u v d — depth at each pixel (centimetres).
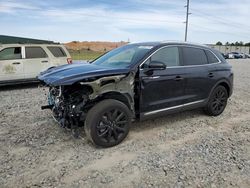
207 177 328
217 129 514
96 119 393
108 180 320
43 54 1024
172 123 540
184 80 503
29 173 333
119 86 416
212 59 581
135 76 435
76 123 409
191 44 545
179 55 509
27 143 425
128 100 434
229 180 323
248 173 341
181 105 510
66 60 1081
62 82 372
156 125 525
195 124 539
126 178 324
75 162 364
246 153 403
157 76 457
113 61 486
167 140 450
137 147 418
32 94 858
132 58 459
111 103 404
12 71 960
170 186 307
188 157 384
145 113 457
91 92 399
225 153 400
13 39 2050
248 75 1514
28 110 628
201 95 549
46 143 426
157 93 464
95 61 536
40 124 518
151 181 318
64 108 409
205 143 440
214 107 589
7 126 507
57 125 510
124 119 426
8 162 360
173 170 345
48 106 469
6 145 417
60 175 329
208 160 375
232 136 476
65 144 423
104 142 406
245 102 761
